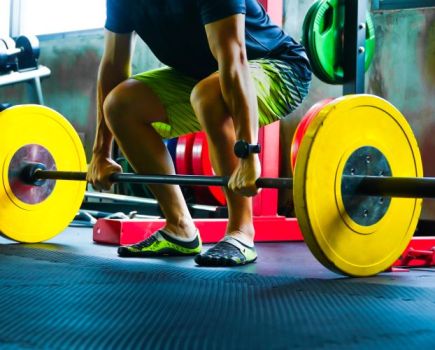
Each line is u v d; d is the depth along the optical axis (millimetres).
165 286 1458
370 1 3705
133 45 2098
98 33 5047
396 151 1688
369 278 1674
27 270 1688
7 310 1145
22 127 2465
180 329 1008
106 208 4512
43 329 996
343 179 1561
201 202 3971
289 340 940
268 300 1293
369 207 1632
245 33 1893
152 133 2055
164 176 1905
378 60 3689
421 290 1440
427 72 3559
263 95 1874
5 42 4055
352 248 1611
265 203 2992
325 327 1037
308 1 3941
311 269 1916
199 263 1883
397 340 952
